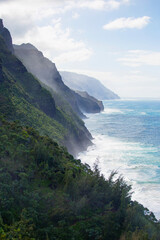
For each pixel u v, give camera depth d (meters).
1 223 16.42
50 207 20.28
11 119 42.75
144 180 43.81
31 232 16.47
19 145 26.31
